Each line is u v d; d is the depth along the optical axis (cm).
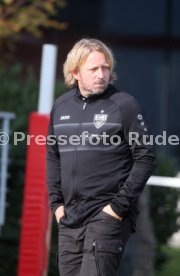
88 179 1552
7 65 3762
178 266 3073
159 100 4694
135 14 4688
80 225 1562
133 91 4691
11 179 2542
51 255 2470
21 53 4078
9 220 2536
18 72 2970
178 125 4666
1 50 3619
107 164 1546
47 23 3344
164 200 2745
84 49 1562
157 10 4700
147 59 4700
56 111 1623
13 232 2523
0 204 2438
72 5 4562
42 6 3319
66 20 4544
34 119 1995
